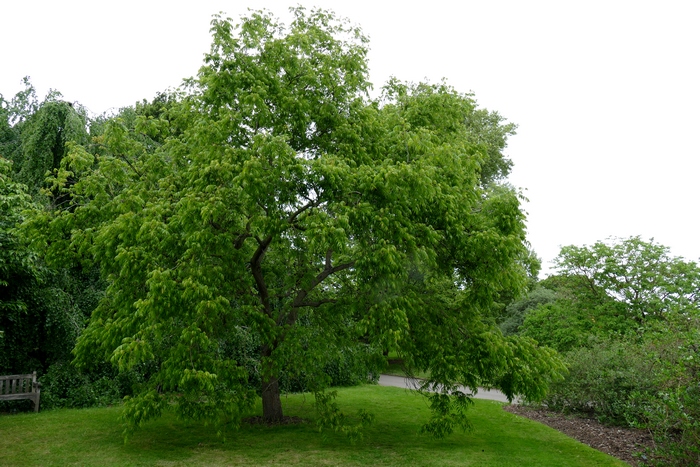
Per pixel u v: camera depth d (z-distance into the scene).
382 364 10.84
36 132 14.68
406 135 8.91
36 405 12.34
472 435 10.66
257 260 9.98
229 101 9.04
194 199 7.44
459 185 9.02
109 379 14.17
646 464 8.37
